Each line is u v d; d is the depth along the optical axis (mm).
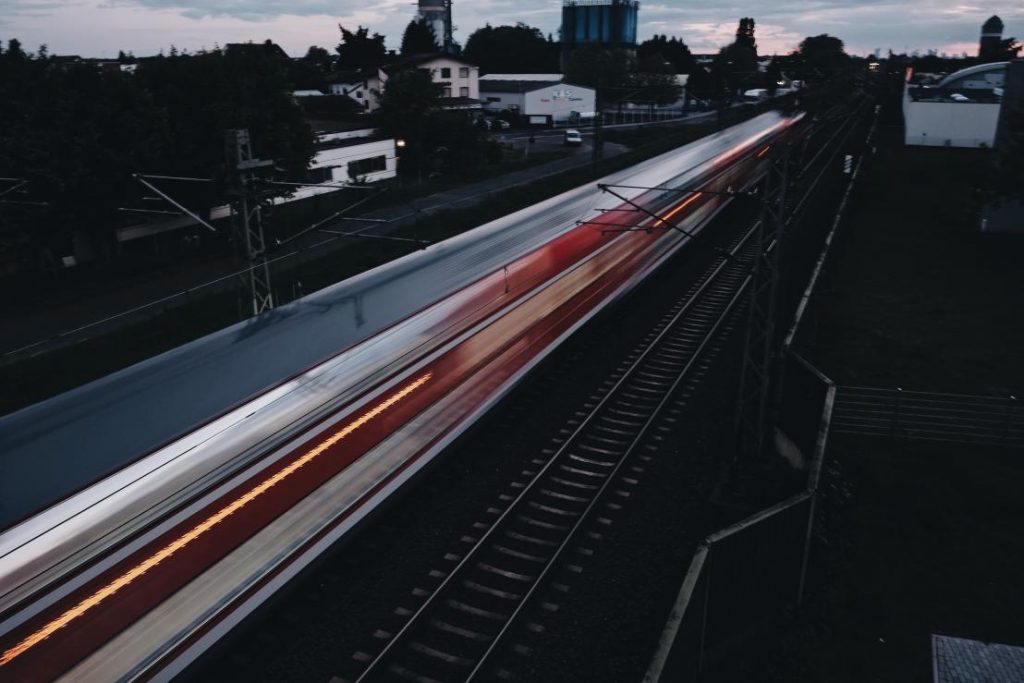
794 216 30125
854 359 21969
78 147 27094
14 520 9820
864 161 56594
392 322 17969
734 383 20141
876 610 11766
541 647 10750
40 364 21328
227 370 13867
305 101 71125
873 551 13203
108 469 11062
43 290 28344
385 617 11305
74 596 9836
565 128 86000
